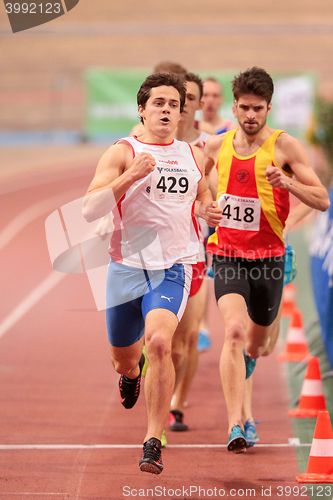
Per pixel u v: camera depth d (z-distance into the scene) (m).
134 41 91.19
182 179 13.93
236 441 14.03
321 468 14.41
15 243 43.66
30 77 89.31
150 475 14.59
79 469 14.87
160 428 13.20
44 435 16.84
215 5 93.62
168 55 89.19
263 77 15.03
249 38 90.19
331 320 21.69
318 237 25.91
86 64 89.44
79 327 27.34
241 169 15.40
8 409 18.66
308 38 89.56
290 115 57.59
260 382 21.59
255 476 14.63
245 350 16.36
